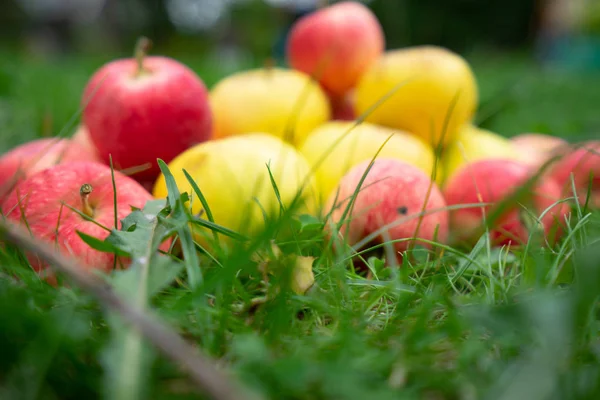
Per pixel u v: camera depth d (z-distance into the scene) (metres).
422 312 0.37
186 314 0.39
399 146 0.54
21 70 1.30
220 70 1.46
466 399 0.29
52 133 0.72
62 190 0.46
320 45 0.62
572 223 0.49
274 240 0.44
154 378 0.30
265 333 0.37
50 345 0.29
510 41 3.56
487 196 0.50
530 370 0.28
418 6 3.25
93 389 0.29
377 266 0.45
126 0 4.79
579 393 0.28
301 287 0.42
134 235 0.42
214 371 0.22
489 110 0.72
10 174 0.52
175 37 4.87
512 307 0.33
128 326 0.27
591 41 2.84
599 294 0.35
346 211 0.45
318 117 0.60
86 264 0.44
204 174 0.49
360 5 0.64
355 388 0.28
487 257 0.45
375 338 0.36
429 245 0.48
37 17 4.40
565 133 0.75
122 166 0.53
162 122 0.52
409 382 0.31
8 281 0.40
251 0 4.03
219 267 0.43
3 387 0.29
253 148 0.50
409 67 0.58
